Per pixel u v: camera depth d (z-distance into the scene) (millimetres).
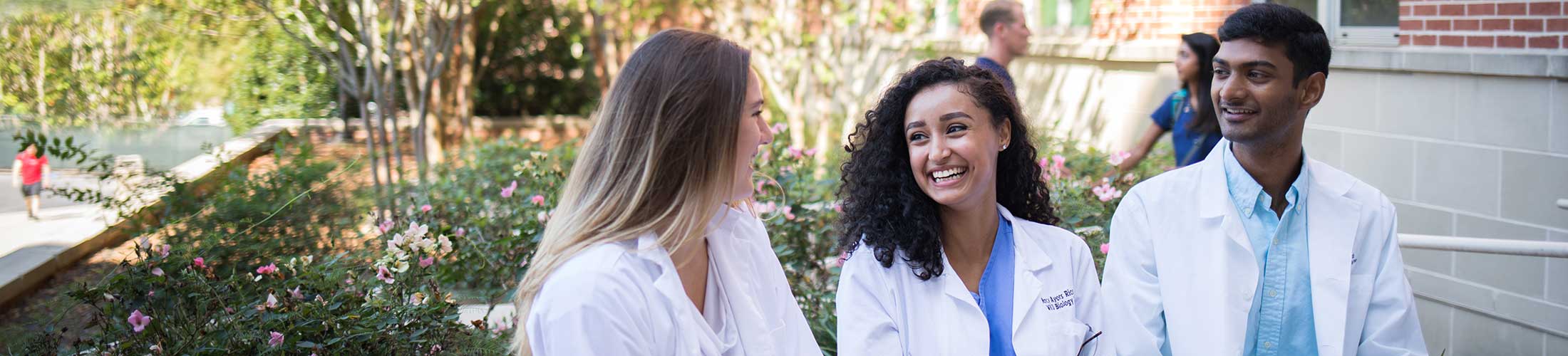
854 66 11273
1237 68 2508
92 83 9391
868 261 2418
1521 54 4605
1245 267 2572
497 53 16922
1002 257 2453
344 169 5383
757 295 1999
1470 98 4910
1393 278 2561
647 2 12188
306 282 3559
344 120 13172
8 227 7555
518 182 5820
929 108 2309
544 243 1832
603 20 13258
